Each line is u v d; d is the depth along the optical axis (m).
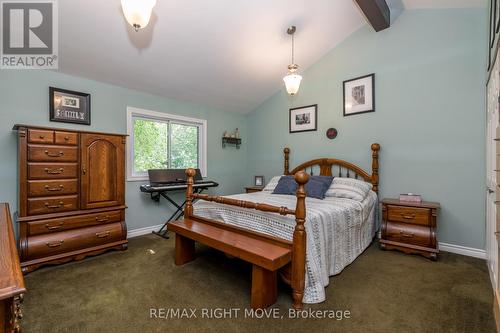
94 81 3.04
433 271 2.26
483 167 2.57
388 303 1.76
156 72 3.16
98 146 2.69
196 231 2.18
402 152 3.07
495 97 1.86
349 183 3.06
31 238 2.28
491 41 2.09
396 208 2.75
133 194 3.41
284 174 4.21
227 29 2.79
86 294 1.89
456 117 2.71
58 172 2.43
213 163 4.40
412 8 2.96
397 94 3.10
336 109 3.65
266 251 1.72
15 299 0.77
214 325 1.54
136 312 1.67
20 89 2.54
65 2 2.10
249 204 2.02
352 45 3.47
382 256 2.62
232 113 4.70
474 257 2.59
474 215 2.62
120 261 2.52
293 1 2.70
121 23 2.37
